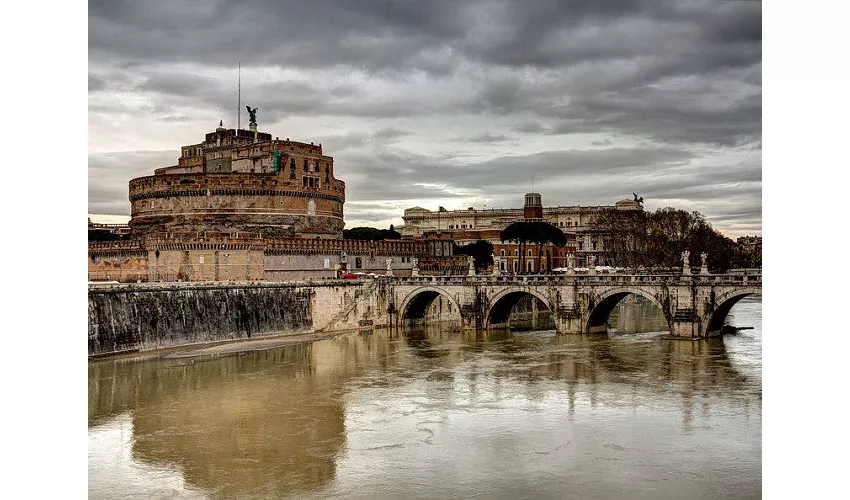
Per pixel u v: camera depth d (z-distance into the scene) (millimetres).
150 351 141750
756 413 94938
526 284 168750
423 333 173625
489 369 124500
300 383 114812
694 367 122312
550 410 98000
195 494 71750
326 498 70625
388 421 93750
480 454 81562
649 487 72250
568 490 71875
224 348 147375
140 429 90688
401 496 70938
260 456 81375
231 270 189375
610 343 149750
